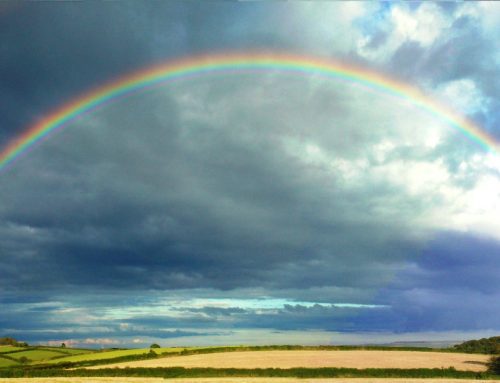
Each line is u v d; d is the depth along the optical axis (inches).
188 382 2223.2
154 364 3070.9
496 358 3132.4
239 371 2650.1
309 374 2549.2
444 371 2615.7
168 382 2225.6
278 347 4035.4
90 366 3144.7
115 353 3949.3
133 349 4244.6
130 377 2484.0
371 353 3730.3
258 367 2812.5
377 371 2618.1
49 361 3769.7
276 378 2411.4
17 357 4562.0
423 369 2672.2
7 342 5349.4
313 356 3476.9
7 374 2657.5
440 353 3740.2
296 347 4050.2
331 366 2844.5
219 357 3449.8
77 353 4722.0
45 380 2322.8
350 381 2253.9
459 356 3494.1
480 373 2559.1
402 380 2295.8
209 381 2253.9
